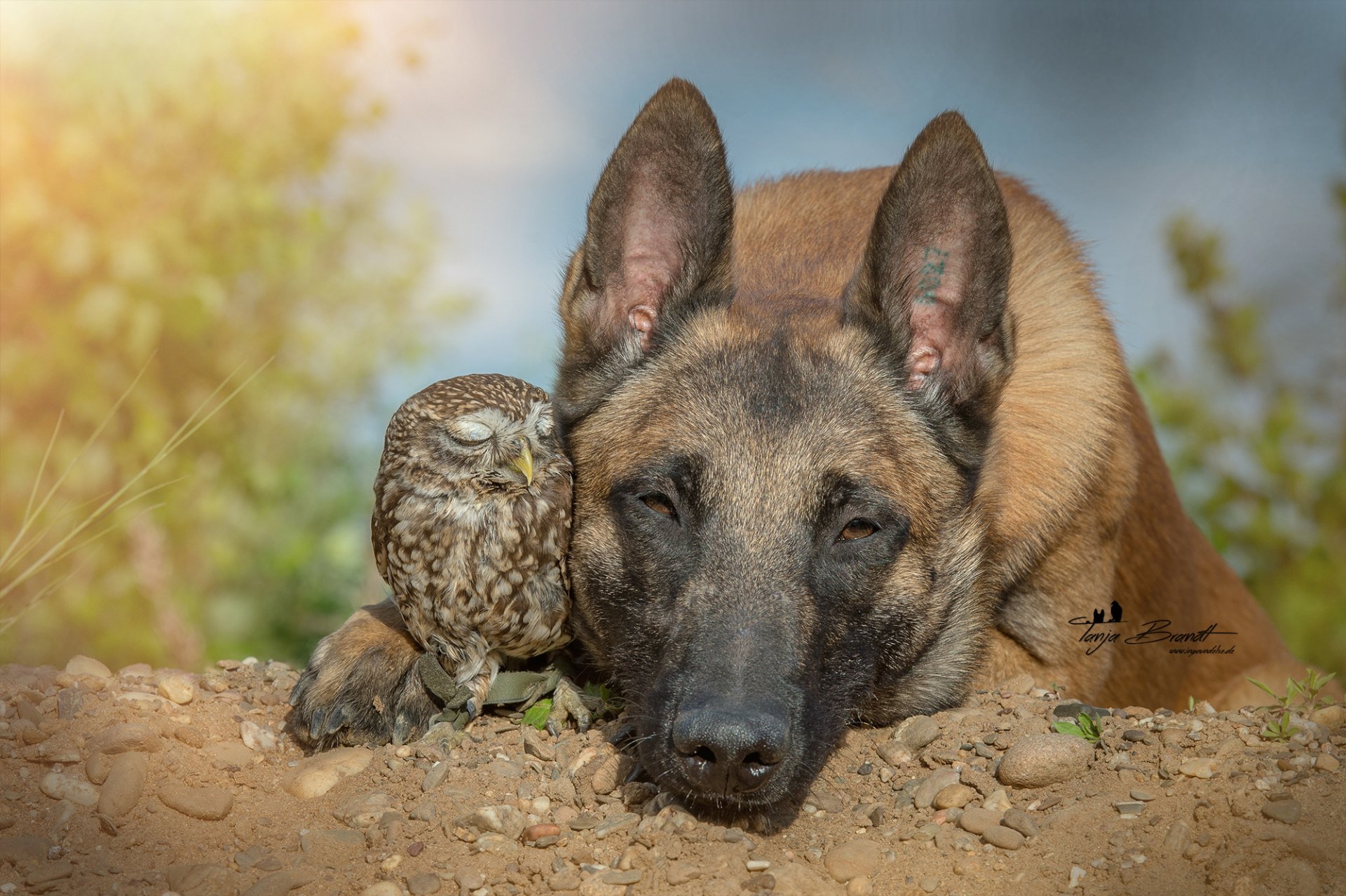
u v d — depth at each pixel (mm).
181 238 12680
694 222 6906
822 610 6180
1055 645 7805
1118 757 5953
